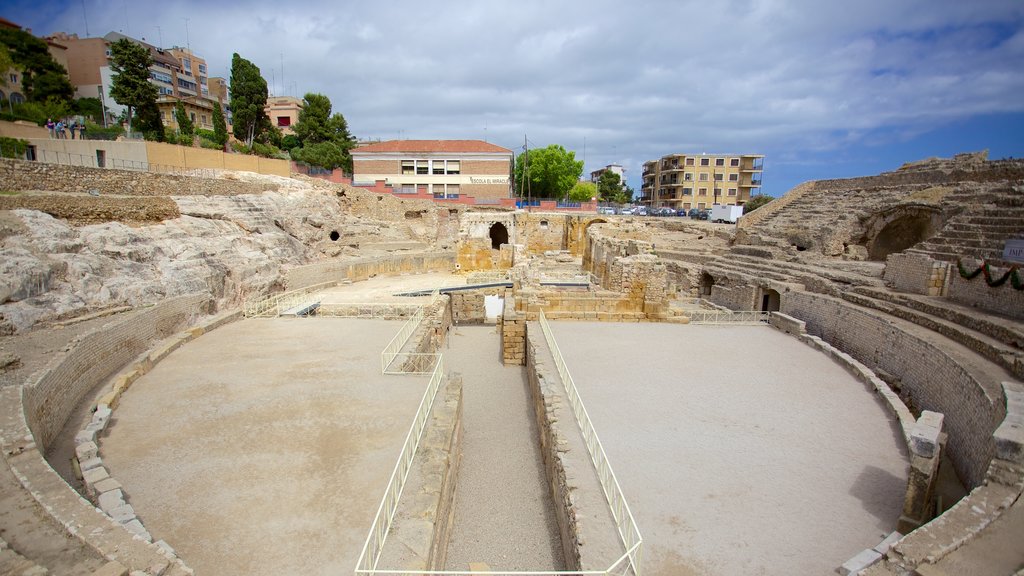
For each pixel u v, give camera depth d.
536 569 10.98
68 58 67.19
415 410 13.87
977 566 7.50
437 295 30.56
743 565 8.65
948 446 14.80
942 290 22.81
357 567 7.25
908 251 27.17
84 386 14.46
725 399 15.41
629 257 25.44
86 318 18.19
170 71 85.25
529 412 19.30
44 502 8.34
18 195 21.62
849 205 39.00
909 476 9.64
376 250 44.41
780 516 9.95
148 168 34.66
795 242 38.19
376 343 19.69
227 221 31.06
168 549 7.71
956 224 26.30
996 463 9.60
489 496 13.91
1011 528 8.27
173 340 18.88
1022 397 11.63
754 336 22.42
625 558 8.64
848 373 17.75
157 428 12.58
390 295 31.22
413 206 52.44
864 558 8.34
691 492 10.63
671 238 50.25
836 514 10.06
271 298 26.58
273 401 14.25
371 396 14.72
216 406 13.86
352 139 78.56
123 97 44.09
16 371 13.04
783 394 15.85
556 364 17.98
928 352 17.39
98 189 26.67
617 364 18.45
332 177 52.28
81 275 19.52
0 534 7.69
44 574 6.59
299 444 11.95
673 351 20.05
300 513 9.49
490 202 57.84
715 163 95.12
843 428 13.62
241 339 20.05
